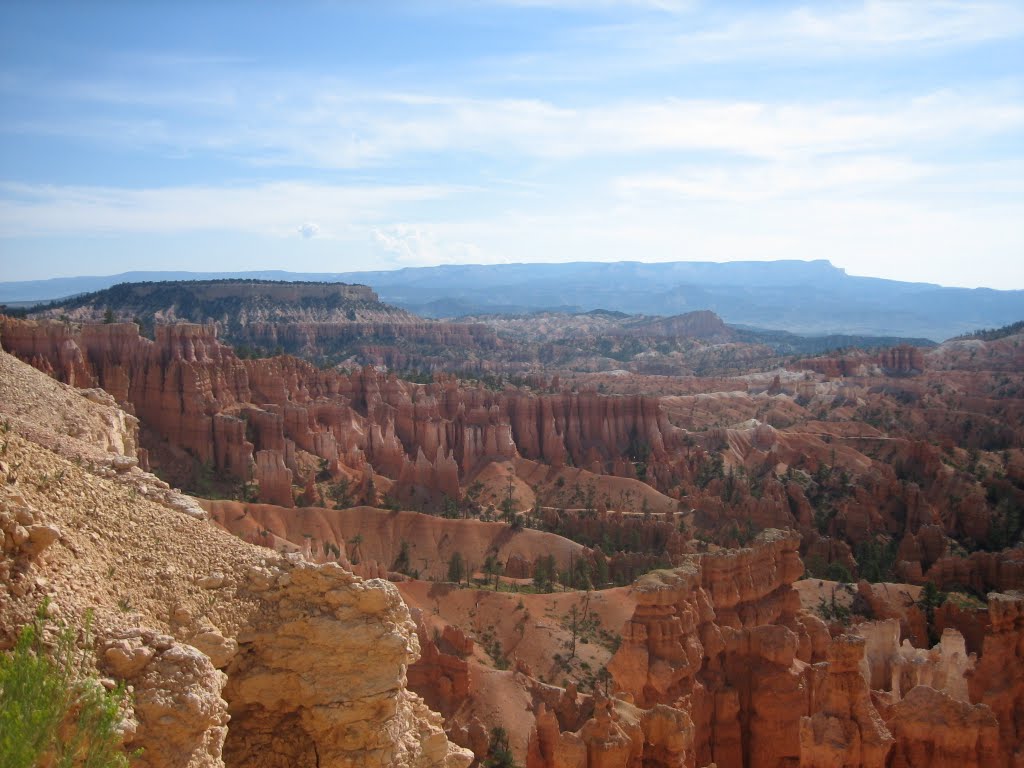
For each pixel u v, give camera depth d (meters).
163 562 25.80
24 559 21.83
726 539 121.25
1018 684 43.50
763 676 47.47
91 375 136.12
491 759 60.94
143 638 22.19
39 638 20.80
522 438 183.88
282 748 25.30
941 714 38.50
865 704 37.69
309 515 120.88
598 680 75.88
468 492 157.88
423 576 112.69
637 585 46.62
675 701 44.56
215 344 158.50
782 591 58.94
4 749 17.47
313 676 25.56
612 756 36.44
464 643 76.75
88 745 19.28
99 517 25.81
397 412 178.12
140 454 116.19
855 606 81.56
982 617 70.06
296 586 26.58
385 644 25.86
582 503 151.75
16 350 128.50
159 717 21.02
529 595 90.06
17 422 31.36
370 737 25.33
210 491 130.38
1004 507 133.00
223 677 23.23
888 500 139.75
